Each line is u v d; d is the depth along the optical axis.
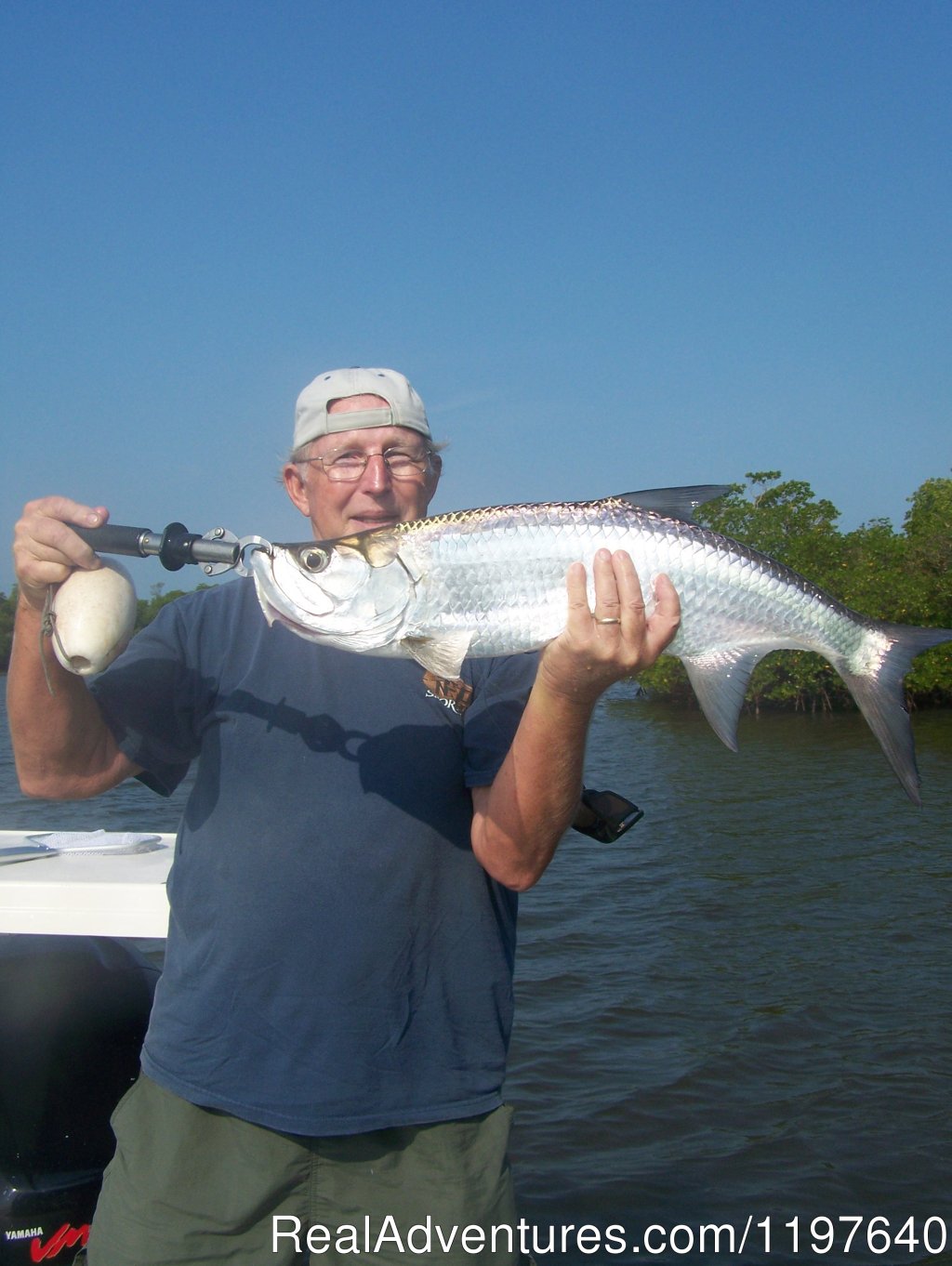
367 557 1.21
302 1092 1.13
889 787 7.95
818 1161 2.33
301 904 1.15
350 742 1.21
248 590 1.33
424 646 1.21
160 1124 1.16
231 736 1.23
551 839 1.17
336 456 1.39
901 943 3.93
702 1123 2.51
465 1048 1.20
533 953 3.89
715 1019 3.18
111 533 1.12
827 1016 3.19
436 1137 1.17
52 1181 1.36
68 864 1.56
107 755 1.25
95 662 1.08
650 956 3.83
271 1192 1.14
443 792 1.21
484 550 1.23
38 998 1.43
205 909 1.19
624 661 1.06
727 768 9.61
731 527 17.86
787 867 5.24
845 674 1.40
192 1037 1.16
